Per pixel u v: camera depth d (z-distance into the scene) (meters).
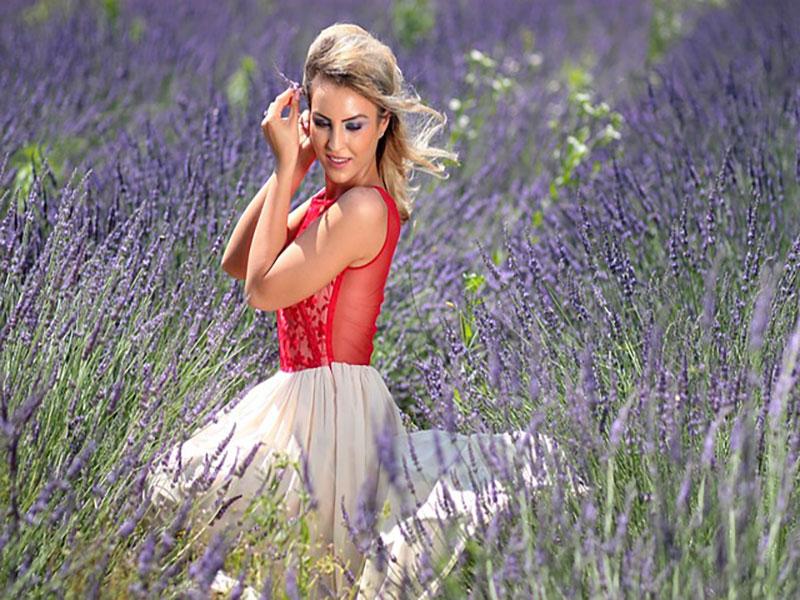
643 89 11.48
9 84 9.97
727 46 13.77
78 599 3.49
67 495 3.75
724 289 4.79
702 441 3.83
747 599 3.20
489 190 8.47
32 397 3.69
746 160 6.90
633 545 3.56
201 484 3.96
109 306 4.57
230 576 3.82
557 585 3.38
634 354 4.56
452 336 4.84
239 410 4.54
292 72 10.27
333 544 4.16
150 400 4.14
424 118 4.82
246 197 6.51
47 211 5.64
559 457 3.87
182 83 12.15
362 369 4.50
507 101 10.69
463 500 3.82
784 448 3.47
